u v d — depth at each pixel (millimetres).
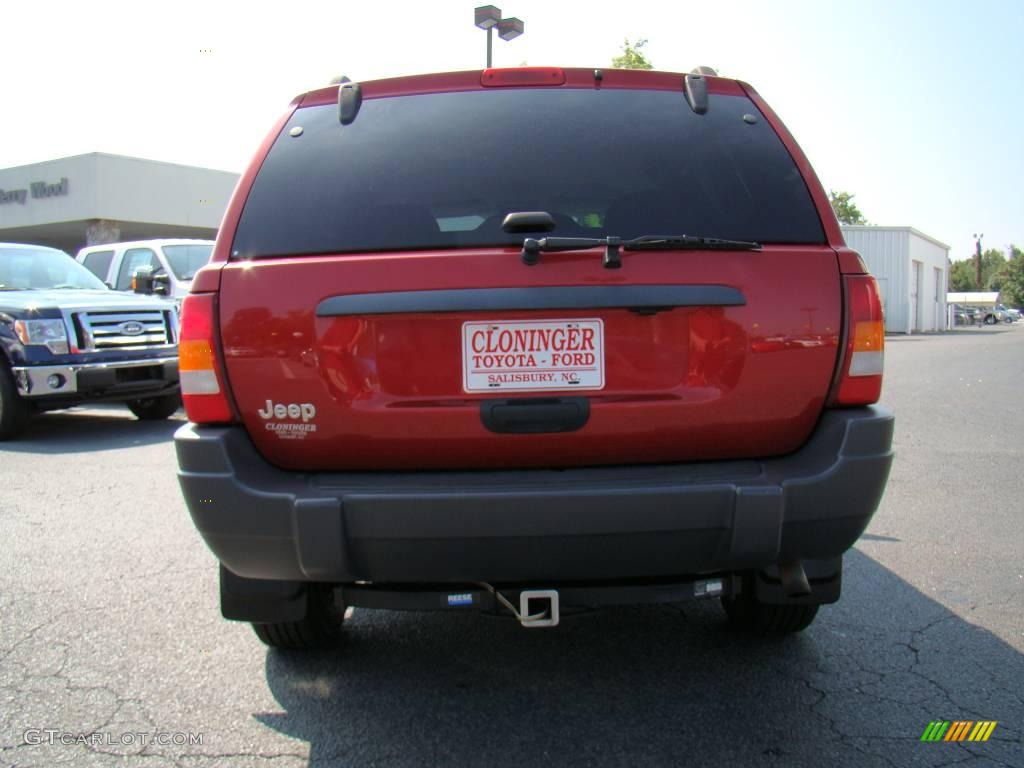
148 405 10383
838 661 3475
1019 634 3727
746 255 2693
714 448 2707
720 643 3674
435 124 2979
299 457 2711
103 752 2840
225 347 2701
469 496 2537
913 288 47219
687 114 3021
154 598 4238
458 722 3012
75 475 7133
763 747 2820
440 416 2637
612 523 2555
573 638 3754
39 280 10180
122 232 34281
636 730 2939
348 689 3279
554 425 2645
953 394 12539
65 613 4051
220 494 2637
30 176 32188
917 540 5105
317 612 3404
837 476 2637
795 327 2703
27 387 8664
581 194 2885
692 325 2684
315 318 2660
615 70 3086
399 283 2633
